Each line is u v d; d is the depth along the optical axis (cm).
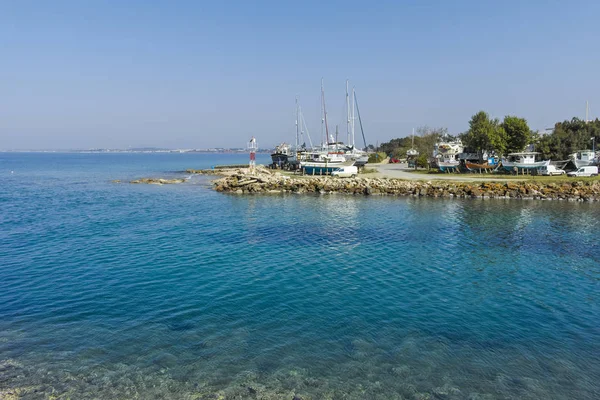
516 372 1245
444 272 2228
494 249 2736
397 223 3688
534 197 5384
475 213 4234
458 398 1118
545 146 7931
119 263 2350
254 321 1578
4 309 1675
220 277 2108
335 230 3372
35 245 2781
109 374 1220
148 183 8212
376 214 4209
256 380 1192
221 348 1369
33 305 1719
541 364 1289
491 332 1502
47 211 4397
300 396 1118
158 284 1992
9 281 2017
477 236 3136
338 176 7631
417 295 1872
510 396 1128
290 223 3697
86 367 1255
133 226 3522
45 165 17525
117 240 2959
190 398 1109
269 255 2567
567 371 1251
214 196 5947
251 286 1973
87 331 1487
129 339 1427
